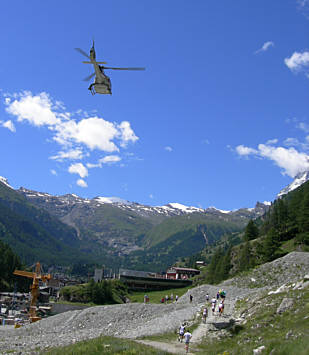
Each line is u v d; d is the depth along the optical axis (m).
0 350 54.03
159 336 51.09
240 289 87.94
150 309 78.38
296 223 162.50
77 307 164.25
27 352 51.22
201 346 43.62
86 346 42.47
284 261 96.88
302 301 42.88
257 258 150.25
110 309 80.56
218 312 56.12
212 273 172.88
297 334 33.31
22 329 78.25
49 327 77.31
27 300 190.00
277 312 43.25
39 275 153.00
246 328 44.06
